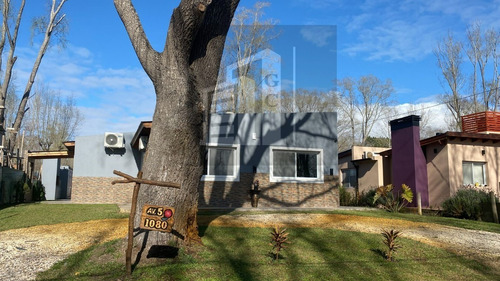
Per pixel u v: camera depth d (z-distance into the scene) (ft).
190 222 19.56
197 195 19.84
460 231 29.68
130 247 16.52
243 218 30.76
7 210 40.81
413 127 52.70
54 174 79.30
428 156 52.31
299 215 33.88
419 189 51.39
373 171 65.57
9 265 18.25
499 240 26.91
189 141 18.81
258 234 24.48
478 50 105.50
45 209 40.65
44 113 130.00
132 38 19.63
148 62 18.97
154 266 17.26
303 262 19.70
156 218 16.62
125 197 54.85
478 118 55.21
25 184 57.57
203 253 19.11
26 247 21.76
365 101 121.49
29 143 127.54
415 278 18.49
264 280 16.81
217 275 16.85
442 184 49.44
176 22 17.74
